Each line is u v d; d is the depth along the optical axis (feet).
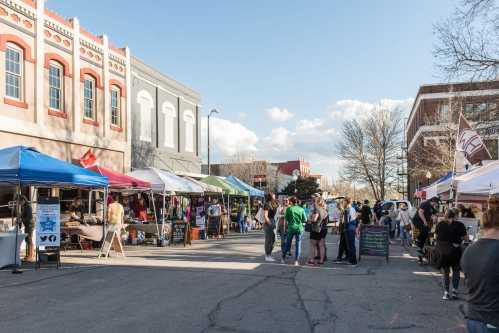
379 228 46.09
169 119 94.07
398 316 24.45
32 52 57.98
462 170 46.37
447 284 28.53
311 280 34.78
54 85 62.23
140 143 82.69
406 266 43.21
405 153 177.37
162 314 24.03
